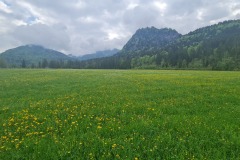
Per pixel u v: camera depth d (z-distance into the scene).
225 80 31.86
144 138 8.46
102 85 26.91
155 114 12.02
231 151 7.43
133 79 36.28
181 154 7.19
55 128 9.88
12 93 21.02
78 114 12.11
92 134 8.95
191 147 7.74
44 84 29.11
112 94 19.16
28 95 19.80
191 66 189.75
